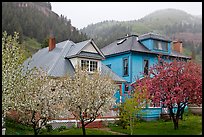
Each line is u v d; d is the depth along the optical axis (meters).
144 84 18.34
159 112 24.69
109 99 16.84
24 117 15.41
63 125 20.05
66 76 18.20
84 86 16.28
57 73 23.23
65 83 16.69
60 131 18.30
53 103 15.27
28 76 15.81
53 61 25.05
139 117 23.27
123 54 28.98
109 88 17.05
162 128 18.38
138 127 19.27
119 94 26.27
